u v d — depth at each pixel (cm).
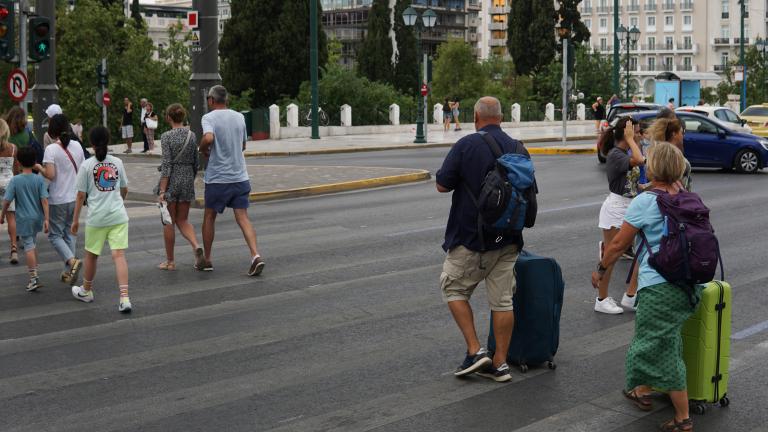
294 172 2170
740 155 2352
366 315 843
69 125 1014
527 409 593
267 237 1289
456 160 623
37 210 963
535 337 669
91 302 900
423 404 602
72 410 595
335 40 6438
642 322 561
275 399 614
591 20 14238
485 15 16125
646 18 13762
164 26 11725
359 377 661
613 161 847
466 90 8262
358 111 4725
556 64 7150
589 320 825
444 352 723
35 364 697
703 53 13300
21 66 1984
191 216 1523
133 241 1262
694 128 2388
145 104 3244
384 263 1094
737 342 753
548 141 3841
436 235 1299
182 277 1017
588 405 600
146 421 574
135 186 1923
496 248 623
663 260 543
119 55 5681
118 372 676
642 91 13738
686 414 553
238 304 888
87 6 5572
